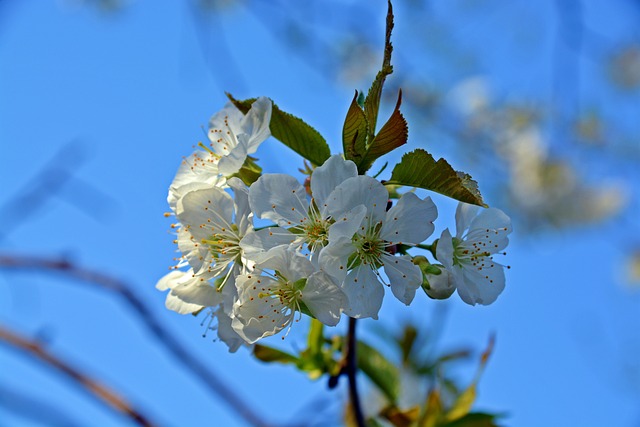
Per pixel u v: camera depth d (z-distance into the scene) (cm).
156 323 52
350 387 46
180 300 45
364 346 50
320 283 43
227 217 44
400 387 50
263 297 43
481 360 49
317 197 43
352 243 43
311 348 47
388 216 43
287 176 43
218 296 45
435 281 43
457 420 49
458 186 42
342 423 51
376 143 43
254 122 45
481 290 45
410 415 49
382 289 43
